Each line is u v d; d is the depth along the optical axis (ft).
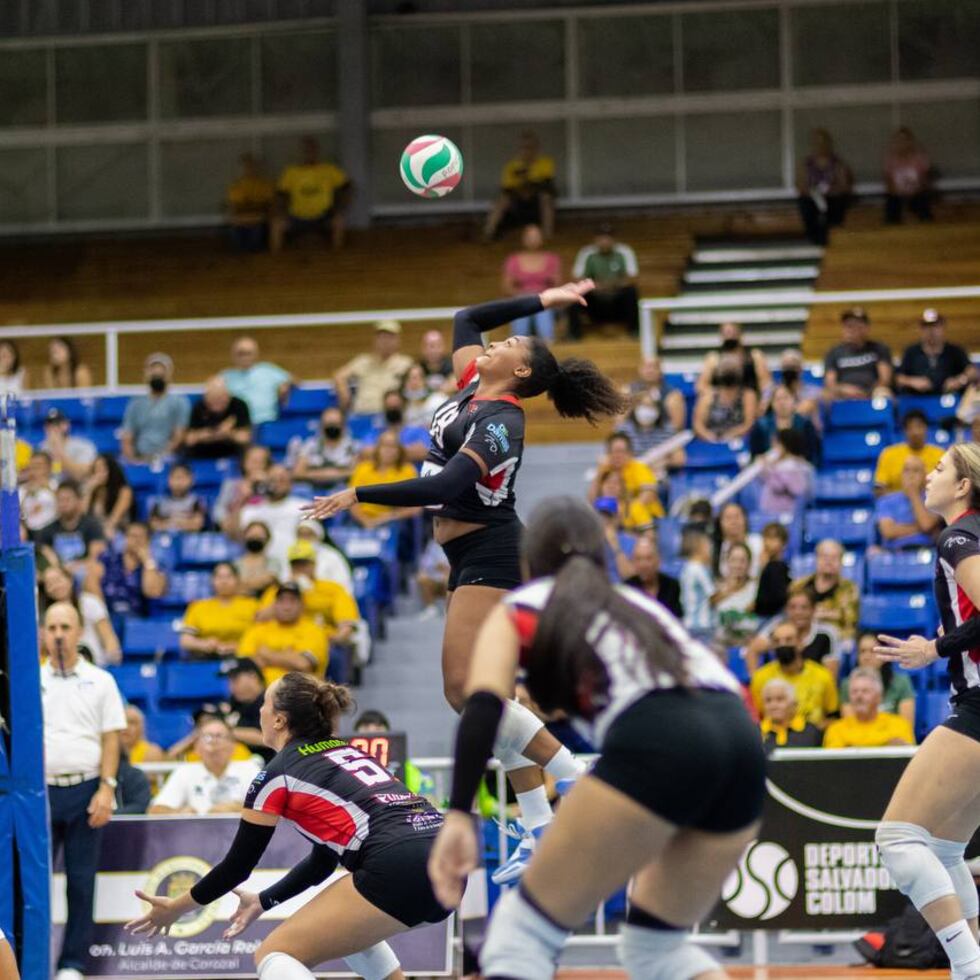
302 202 98.89
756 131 102.47
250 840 27.53
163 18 107.14
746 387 65.82
